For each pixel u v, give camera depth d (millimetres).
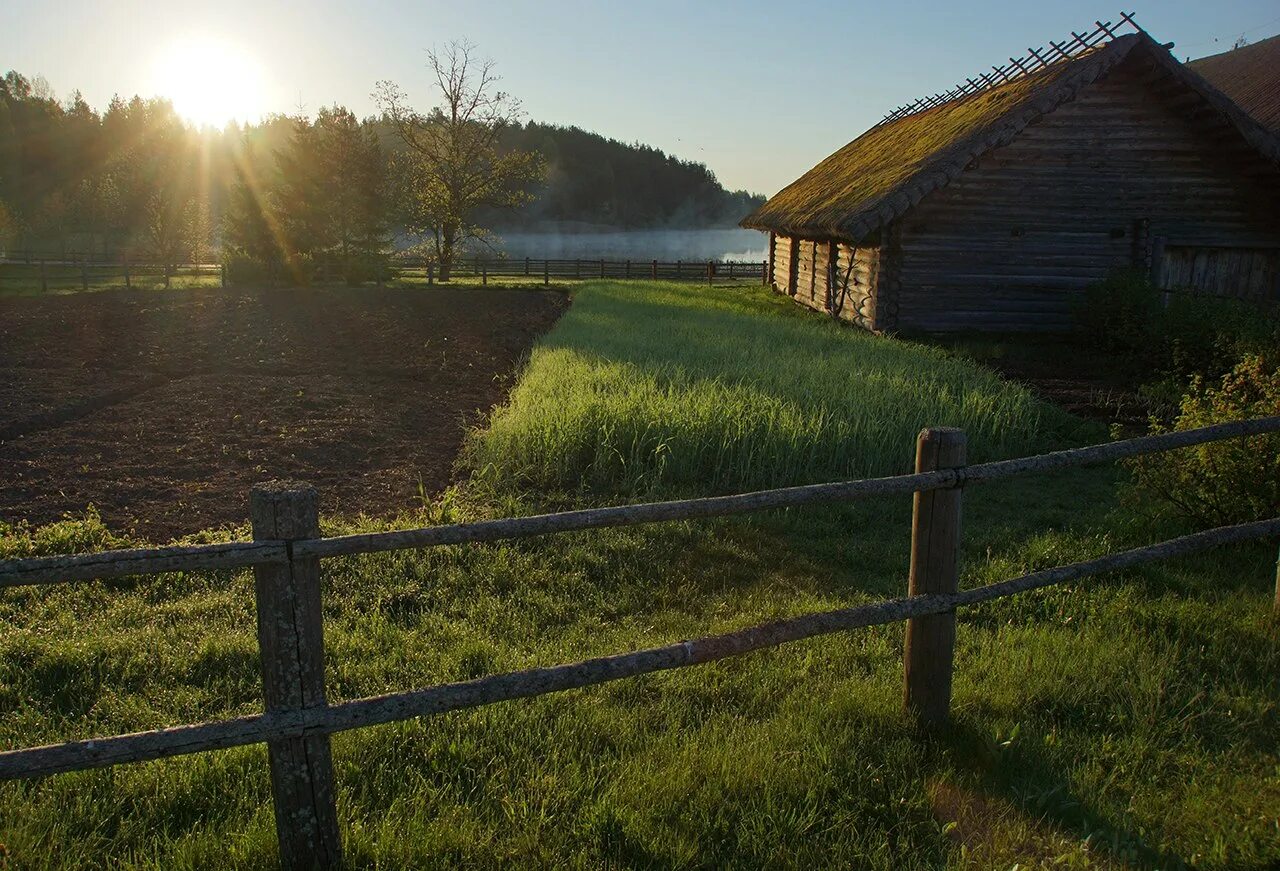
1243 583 5625
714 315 22141
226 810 3328
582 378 11852
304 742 2709
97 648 4742
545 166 48281
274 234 38938
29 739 3887
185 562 2490
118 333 19641
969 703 4055
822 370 12680
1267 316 14891
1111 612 5180
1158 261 19234
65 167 91188
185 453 9328
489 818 3297
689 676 4480
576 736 3889
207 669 4625
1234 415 6418
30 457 9070
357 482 8383
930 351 15609
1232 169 19078
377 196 42188
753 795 3400
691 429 8930
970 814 3338
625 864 3066
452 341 18703
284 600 2625
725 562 6484
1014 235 19109
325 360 16141
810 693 4281
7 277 39188
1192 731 3893
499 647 4863
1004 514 7836
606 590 5906
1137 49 17516
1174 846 3146
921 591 3783
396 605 5590
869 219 17438
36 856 2998
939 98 24891
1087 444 10344
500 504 7566
